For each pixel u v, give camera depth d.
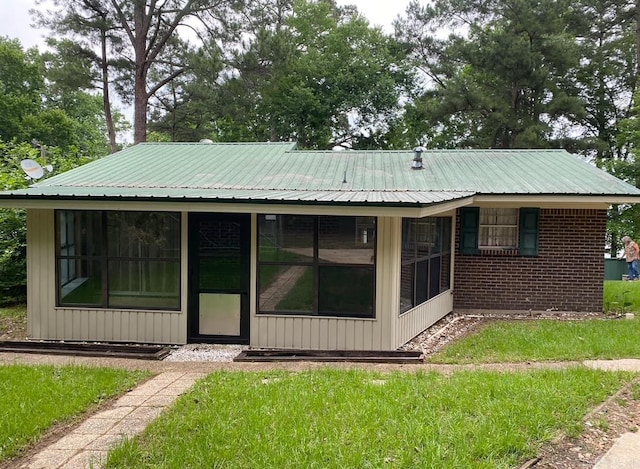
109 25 22.44
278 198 7.34
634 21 25.09
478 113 25.55
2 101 31.09
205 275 8.23
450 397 4.95
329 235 7.77
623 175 19.94
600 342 7.59
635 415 4.62
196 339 8.27
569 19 25.31
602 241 10.48
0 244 11.88
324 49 30.70
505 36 23.42
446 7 27.38
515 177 10.67
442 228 10.12
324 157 12.48
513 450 3.90
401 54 29.69
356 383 5.57
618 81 26.25
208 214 8.14
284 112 28.33
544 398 4.88
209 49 21.81
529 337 8.11
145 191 8.62
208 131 30.19
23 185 12.37
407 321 8.33
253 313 7.95
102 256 8.31
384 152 13.19
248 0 22.23
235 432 4.25
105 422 4.68
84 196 7.59
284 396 5.12
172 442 4.13
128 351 7.54
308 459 3.79
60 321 8.40
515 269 10.78
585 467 3.68
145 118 23.03
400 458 3.78
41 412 4.84
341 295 7.80
